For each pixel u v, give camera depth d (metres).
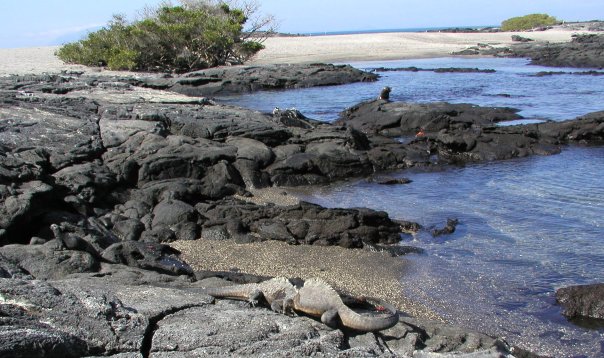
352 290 10.83
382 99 32.00
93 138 17.77
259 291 7.84
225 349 5.87
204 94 43.00
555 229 14.34
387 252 12.84
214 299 7.56
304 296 7.44
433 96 38.81
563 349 8.79
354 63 63.75
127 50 51.91
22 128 17.89
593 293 10.04
